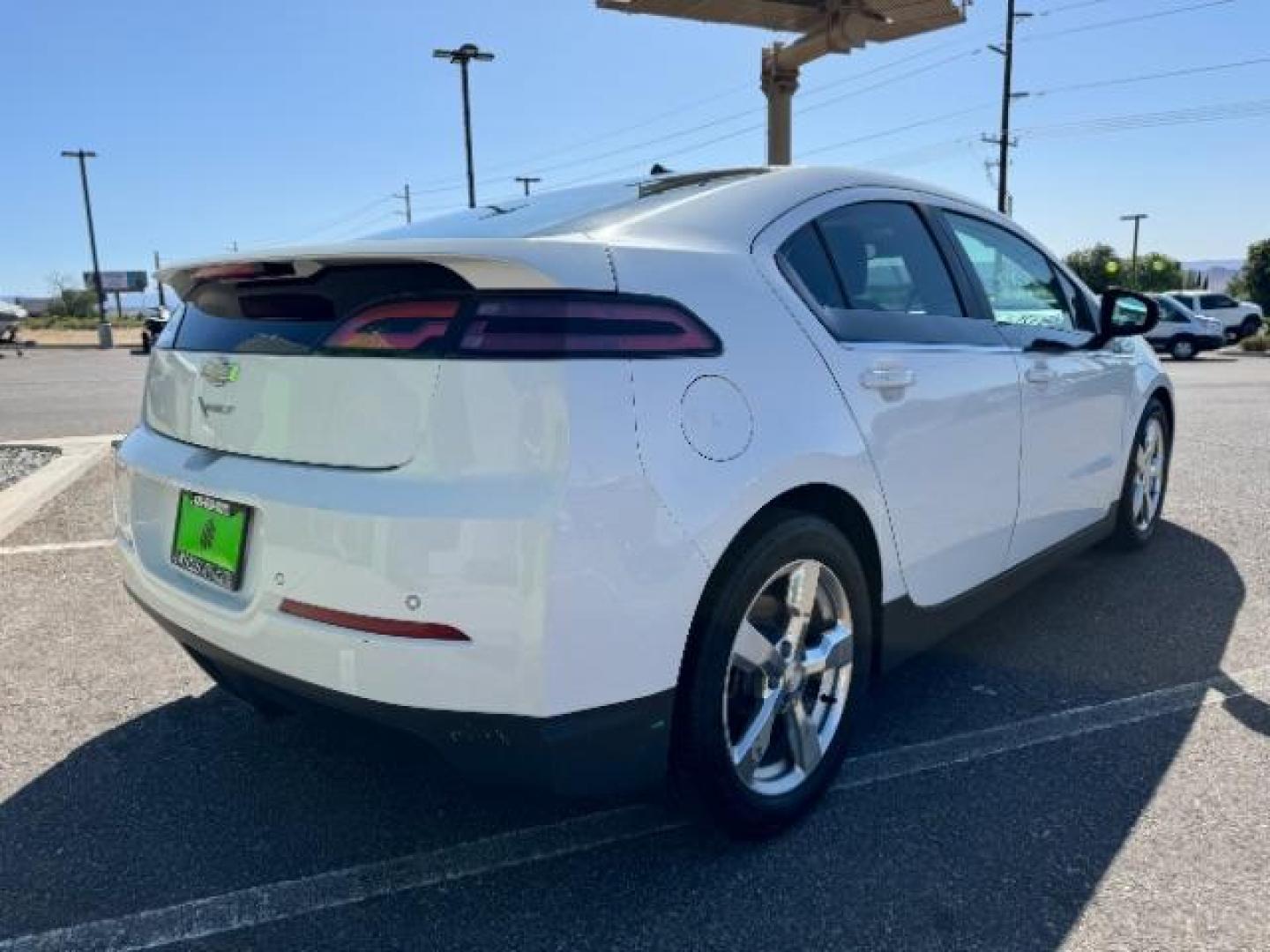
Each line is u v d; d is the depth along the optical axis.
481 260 1.94
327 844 2.46
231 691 2.56
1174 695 3.26
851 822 2.52
